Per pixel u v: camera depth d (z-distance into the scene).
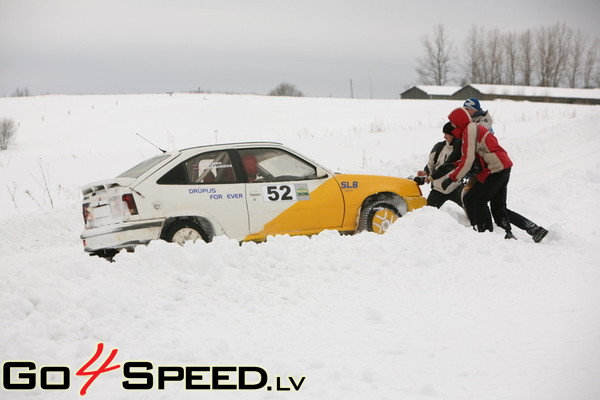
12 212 42.72
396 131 78.12
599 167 39.03
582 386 11.12
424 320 15.09
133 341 13.28
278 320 14.95
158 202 22.25
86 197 23.30
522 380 11.47
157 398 10.56
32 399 10.77
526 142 53.56
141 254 17.03
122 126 116.06
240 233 23.22
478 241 21.69
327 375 11.66
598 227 27.70
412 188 26.11
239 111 130.25
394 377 11.63
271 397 10.70
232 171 23.47
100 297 14.51
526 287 17.92
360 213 24.86
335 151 65.31
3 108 144.25
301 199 24.06
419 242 20.91
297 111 131.62
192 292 16.22
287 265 18.42
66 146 100.25
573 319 15.00
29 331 13.10
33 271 15.74
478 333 14.12
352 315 15.45
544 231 23.69
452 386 11.22
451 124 25.95
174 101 146.62
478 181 24.03
